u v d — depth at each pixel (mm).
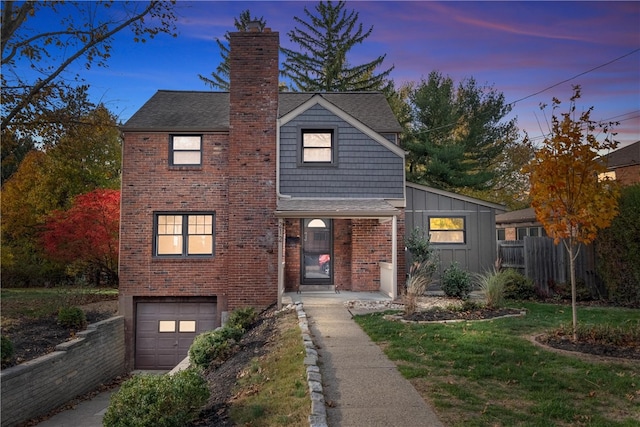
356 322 10875
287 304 13750
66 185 25203
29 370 10008
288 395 6109
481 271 17031
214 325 15797
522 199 35438
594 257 15164
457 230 17172
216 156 15875
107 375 14062
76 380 12078
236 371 8461
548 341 8375
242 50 15555
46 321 13484
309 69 36031
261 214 15203
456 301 13578
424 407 5441
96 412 10992
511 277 15148
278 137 15750
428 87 30906
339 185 15852
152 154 15820
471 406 5426
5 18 12578
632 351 7578
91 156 26062
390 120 18031
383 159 16031
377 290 16156
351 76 35844
